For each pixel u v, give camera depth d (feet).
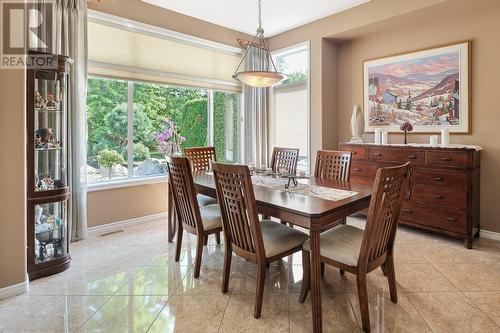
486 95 10.91
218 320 6.26
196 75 14.42
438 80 11.98
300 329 5.98
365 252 5.74
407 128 12.13
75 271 8.48
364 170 12.71
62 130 8.82
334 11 13.47
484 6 10.82
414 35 12.61
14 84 7.16
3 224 7.05
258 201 6.82
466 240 10.04
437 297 7.06
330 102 14.99
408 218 11.44
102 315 6.42
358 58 14.55
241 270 8.58
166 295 7.22
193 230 8.36
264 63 16.79
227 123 16.26
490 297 7.04
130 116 12.70
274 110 17.43
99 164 11.97
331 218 6.09
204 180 9.55
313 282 5.79
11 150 7.15
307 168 15.55
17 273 7.25
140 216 12.95
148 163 13.41
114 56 11.74
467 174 9.95
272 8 13.16
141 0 12.29
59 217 8.70
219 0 12.32
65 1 9.98
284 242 6.84
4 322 6.18
